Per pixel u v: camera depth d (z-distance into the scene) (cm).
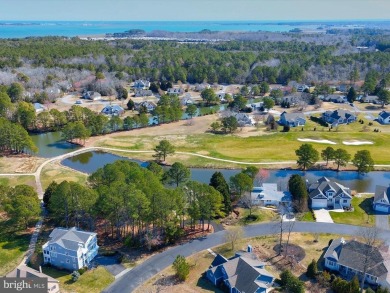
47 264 6888
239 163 11731
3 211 8594
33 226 8156
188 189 7906
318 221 8331
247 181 8944
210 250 7338
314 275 6456
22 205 7825
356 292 5888
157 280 6500
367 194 9650
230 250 7306
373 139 13738
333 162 11688
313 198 8900
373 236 7331
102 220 8375
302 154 11000
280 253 7169
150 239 7394
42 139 14238
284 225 8138
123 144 13438
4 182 10369
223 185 8656
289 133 14412
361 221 8338
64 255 6706
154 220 7431
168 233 7425
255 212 8712
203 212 7700
